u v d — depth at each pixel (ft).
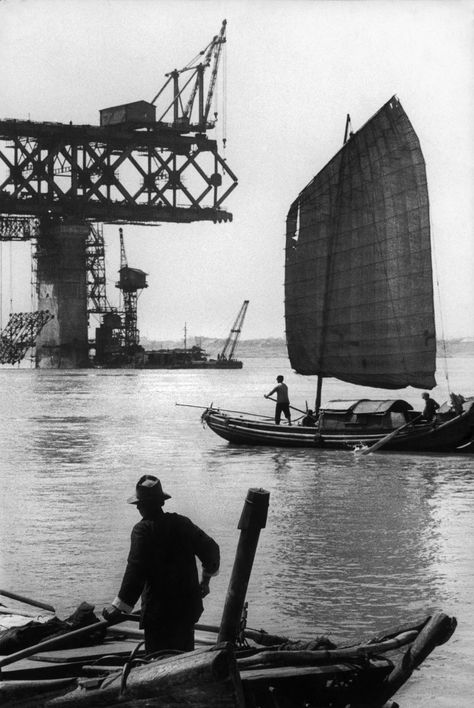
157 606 31.30
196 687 27.45
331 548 68.39
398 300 144.66
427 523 79.10
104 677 30.66
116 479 109.50
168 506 88.38
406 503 90.79
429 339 140.67
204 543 31.86
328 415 146.61
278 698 30.37
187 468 122.11
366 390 433.07
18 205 627.87
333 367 155.02
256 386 494.59
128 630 36.09
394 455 136.36
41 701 30.55
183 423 213.46
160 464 126.41
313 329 158.10
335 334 154.81
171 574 31.30
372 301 148.56
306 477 112.47
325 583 57.62
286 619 50.06
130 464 126.52
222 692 27.37
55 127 617.21
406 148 140.46
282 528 77.05
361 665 30.66
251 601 53.67
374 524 78.54
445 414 138.92
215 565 32.07
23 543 69.15
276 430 149.48
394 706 33.94
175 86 638.53
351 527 77.30
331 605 52.75
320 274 156.35
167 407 285.43
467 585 56.90
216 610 51.29
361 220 150.00
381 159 145.18
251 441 151.84
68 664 32.19
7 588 55.88
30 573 59.57
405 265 142.51
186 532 31.68
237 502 90.94
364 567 62.03
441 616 31.27
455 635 47.19
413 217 141.49
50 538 71.36
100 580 57.88
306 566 62.28
